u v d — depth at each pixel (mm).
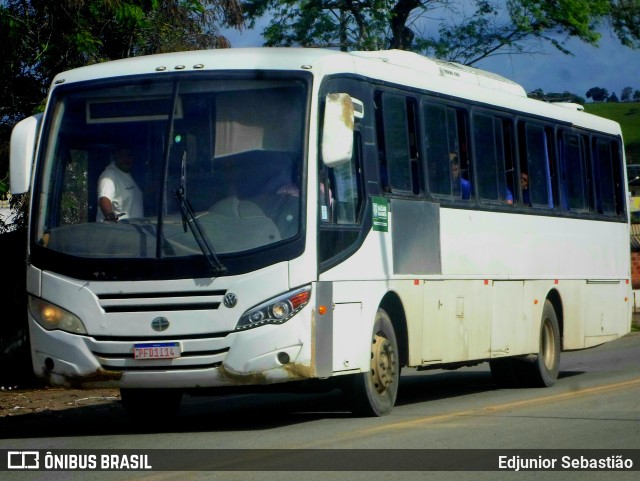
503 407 13039
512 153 15812
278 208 10641
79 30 19312
